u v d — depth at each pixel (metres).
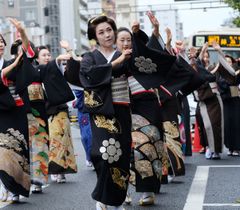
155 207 8.52
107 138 7.48
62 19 94.56
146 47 7.69
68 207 8.70
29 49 8.80
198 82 9.83
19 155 8.95
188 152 13.98
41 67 10.03
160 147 8.70
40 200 9.36
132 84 8.63
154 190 8.55
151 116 8.62
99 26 7.70
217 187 10.14
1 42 8.94
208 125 14.42
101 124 7.52
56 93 9.99
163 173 9.75
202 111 14.55
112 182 7.46
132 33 7.80
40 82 10.33
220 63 14.52
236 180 10.87
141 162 8.52
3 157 8.84
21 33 8.70
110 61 7.68
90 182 11.23
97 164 7.50
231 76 14.73
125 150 7.55
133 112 8.65
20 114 8.99
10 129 8.90
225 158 14.84
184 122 13.82
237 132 15.39
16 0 67.56
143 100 8.65
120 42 8.02
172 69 8.99
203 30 24.44
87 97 7.54
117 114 7.55
